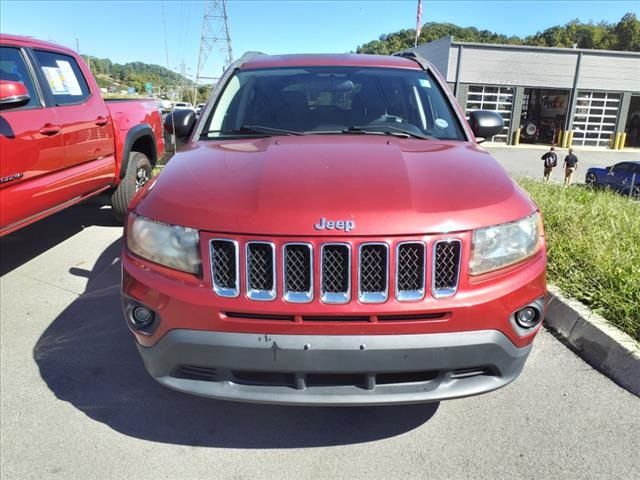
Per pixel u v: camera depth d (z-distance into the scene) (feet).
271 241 6.43
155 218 7.07
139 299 7.00
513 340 6.93
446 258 6.61
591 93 122.93
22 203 12.42
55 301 13.14
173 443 8.10
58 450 7.92
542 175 85.15
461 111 10.89
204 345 6.64
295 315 6.45
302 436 8.25
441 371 6.77
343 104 10.82
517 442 8.04
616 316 10.62
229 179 7.43
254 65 12.10
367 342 6.47
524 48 118.73
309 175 7.36
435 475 7.40
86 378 9.82
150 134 19.97
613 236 14.87
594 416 8.64
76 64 15.87
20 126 12.23
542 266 7.20
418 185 7.16
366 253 6.48
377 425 8.50
